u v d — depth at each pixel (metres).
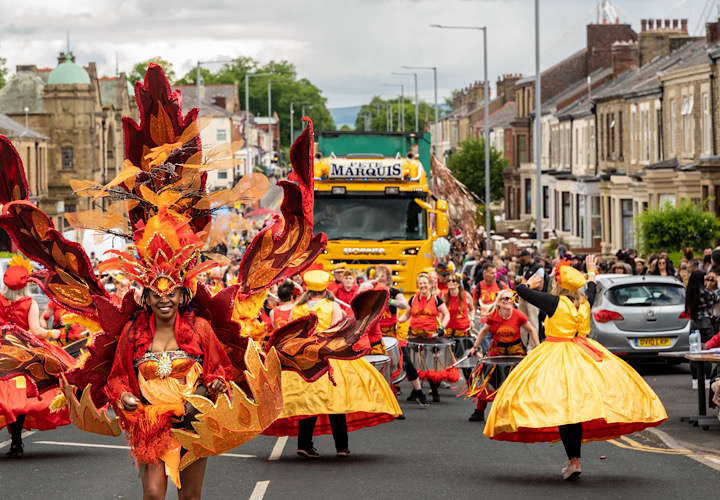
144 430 6.88
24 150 75.88
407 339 15.91
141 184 7.13
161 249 6.95
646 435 12.54
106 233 7.28
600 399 9.44
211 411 6.80
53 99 88.31
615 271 23.70
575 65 74.12
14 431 11.40
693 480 9.82
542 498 9.16
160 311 6.96
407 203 24.12
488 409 15.24
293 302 11.53
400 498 9.24
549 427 10.08
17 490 9.73
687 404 14.70
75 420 7.12
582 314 9.80
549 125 68.62
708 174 36.00
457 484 9.80
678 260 30.48
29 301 11.11
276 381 7.19
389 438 12.59
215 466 10.82
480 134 101.19
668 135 43.16
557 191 66.06
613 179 50.75
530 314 15.98
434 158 36.31
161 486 6.90
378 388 10.81
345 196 24.06
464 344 16.33
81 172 88.12
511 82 110.88
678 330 18.36
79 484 9.99
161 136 7.32
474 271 30.09
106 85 99.25
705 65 38.47
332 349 7.69
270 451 11.70
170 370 6.99
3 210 6.98
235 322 7.18
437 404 15.84
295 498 9.27
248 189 7.36
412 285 24.02
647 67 54.94
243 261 7.44
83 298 7.24
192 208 7.33
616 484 9.70
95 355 7.08
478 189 80.62
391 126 162.62
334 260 23.91
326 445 12.16
